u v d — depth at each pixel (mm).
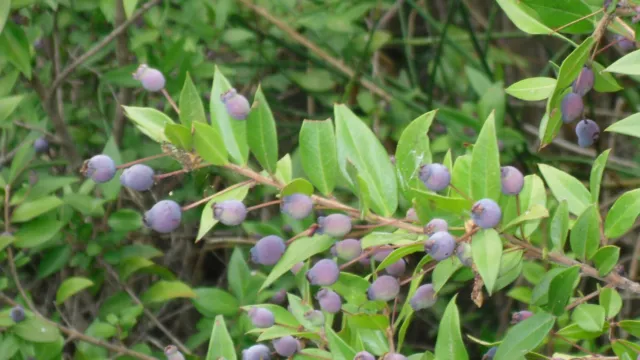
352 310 479
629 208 447
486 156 418
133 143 753
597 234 439
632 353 459
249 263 792
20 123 692
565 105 447
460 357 429
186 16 784
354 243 425
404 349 718
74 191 710
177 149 427
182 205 746
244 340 595
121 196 768
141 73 444
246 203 686
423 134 439
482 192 419
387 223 429
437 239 406
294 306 476
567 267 438
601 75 469
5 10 562
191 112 441
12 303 588
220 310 590
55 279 754
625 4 435
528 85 461
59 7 772
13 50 612
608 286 451
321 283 428
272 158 433
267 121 432
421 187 447
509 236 434
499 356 436
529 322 438
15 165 608
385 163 441
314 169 438
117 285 699
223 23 771
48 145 709
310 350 470
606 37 746
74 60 744
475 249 408
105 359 600
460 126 711
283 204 421
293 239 427
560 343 571
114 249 644
